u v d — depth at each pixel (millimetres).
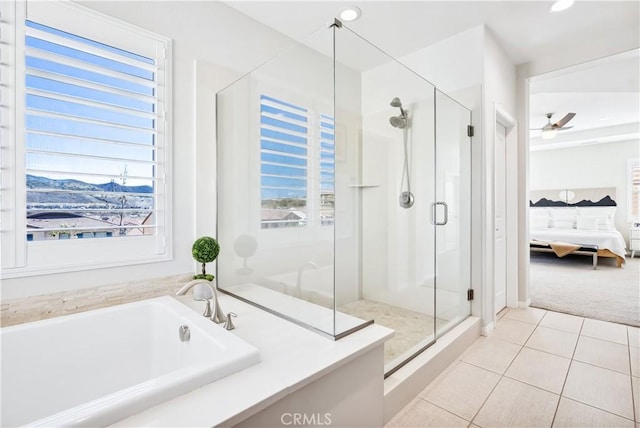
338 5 2385
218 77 2312
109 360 1626
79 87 1744
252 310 1880
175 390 992
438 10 2475
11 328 1398
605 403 1743
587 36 2859
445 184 2533
